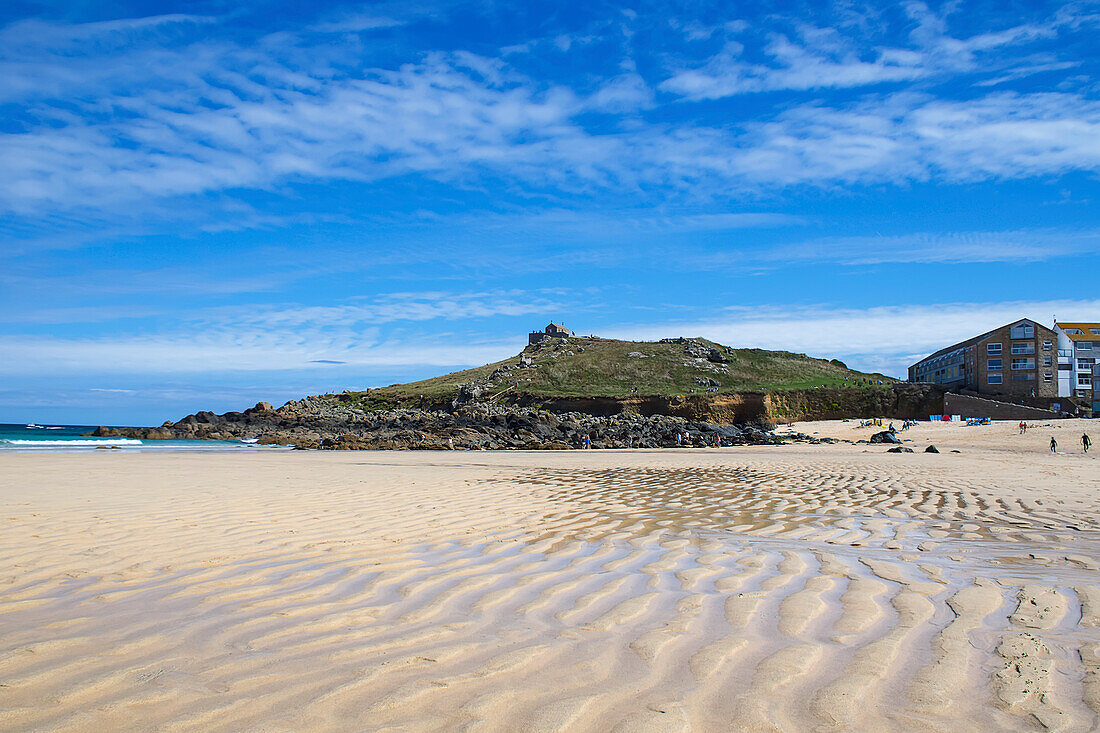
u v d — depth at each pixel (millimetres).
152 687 3227
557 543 7348
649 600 4926
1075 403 75500
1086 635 4074
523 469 21125
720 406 75750
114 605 4695
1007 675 3402
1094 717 2924
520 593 5129
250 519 8648
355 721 2865
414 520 8922
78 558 6176
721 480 16359
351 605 4750
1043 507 10656
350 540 7320
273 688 3219
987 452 34062
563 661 3605
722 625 4281
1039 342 79375
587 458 30078
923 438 48688
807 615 4516
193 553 6480
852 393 82125
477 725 2832
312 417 69125
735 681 3322
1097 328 90750
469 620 4398
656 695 3150
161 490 12109
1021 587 5312
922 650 3787
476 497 12047
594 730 2791
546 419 60938
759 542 7547
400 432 56219
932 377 99750
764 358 106938
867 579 5629
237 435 61312
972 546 7289
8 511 8914
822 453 34219
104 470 17641
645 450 42125
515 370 104750
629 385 94375
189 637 4004
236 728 2795
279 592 5105
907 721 2889
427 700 3082
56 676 3363
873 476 17109
